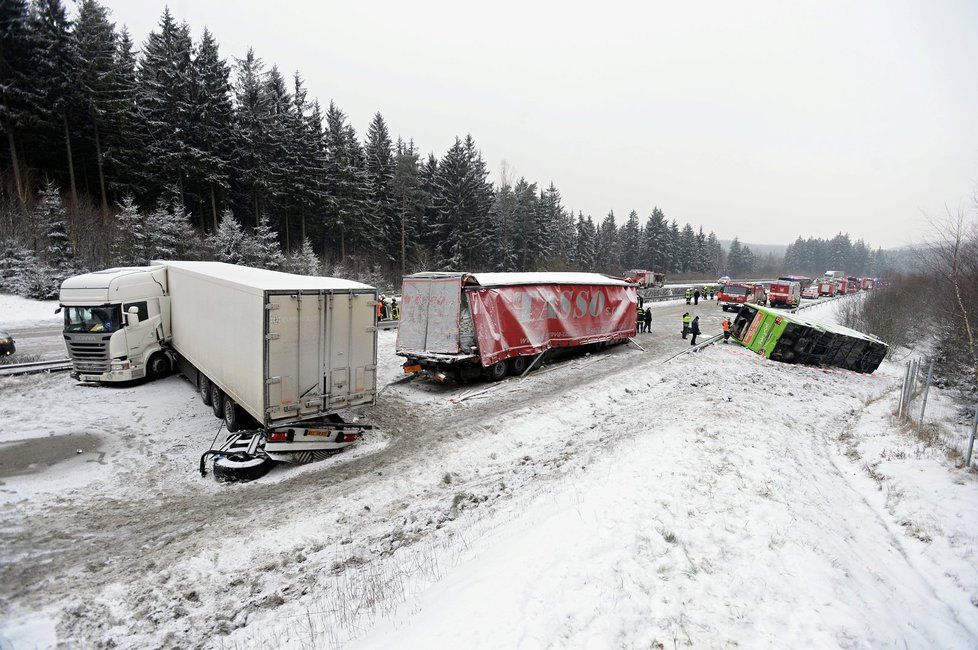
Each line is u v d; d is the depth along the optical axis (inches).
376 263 1955.0
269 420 359.9
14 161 1217.4
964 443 471.8
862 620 187.2
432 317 599.8
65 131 1317.7
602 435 465.4
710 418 472.7
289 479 359.6
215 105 1520.7
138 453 393.7
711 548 225.6
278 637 204.7
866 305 1398.9
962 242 720.3
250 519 301.0
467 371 619.5
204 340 466.6
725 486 297.4
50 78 1272.1
